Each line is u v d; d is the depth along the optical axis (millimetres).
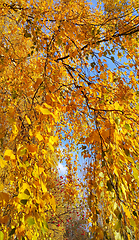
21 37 2658
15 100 1843
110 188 1211
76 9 2822
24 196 1014
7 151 1020
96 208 1346
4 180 1649
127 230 1118
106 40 2539
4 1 2215
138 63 2443
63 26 2309
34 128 1389
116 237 1069
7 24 2465
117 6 2734
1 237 991
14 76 2340
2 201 960
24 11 2207
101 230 1202
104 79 2037
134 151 1430
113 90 2262
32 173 1176
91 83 2055
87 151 1819
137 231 1311
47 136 1344
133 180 1428
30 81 2316
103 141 1508
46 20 2455
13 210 1397
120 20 2547
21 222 1176
